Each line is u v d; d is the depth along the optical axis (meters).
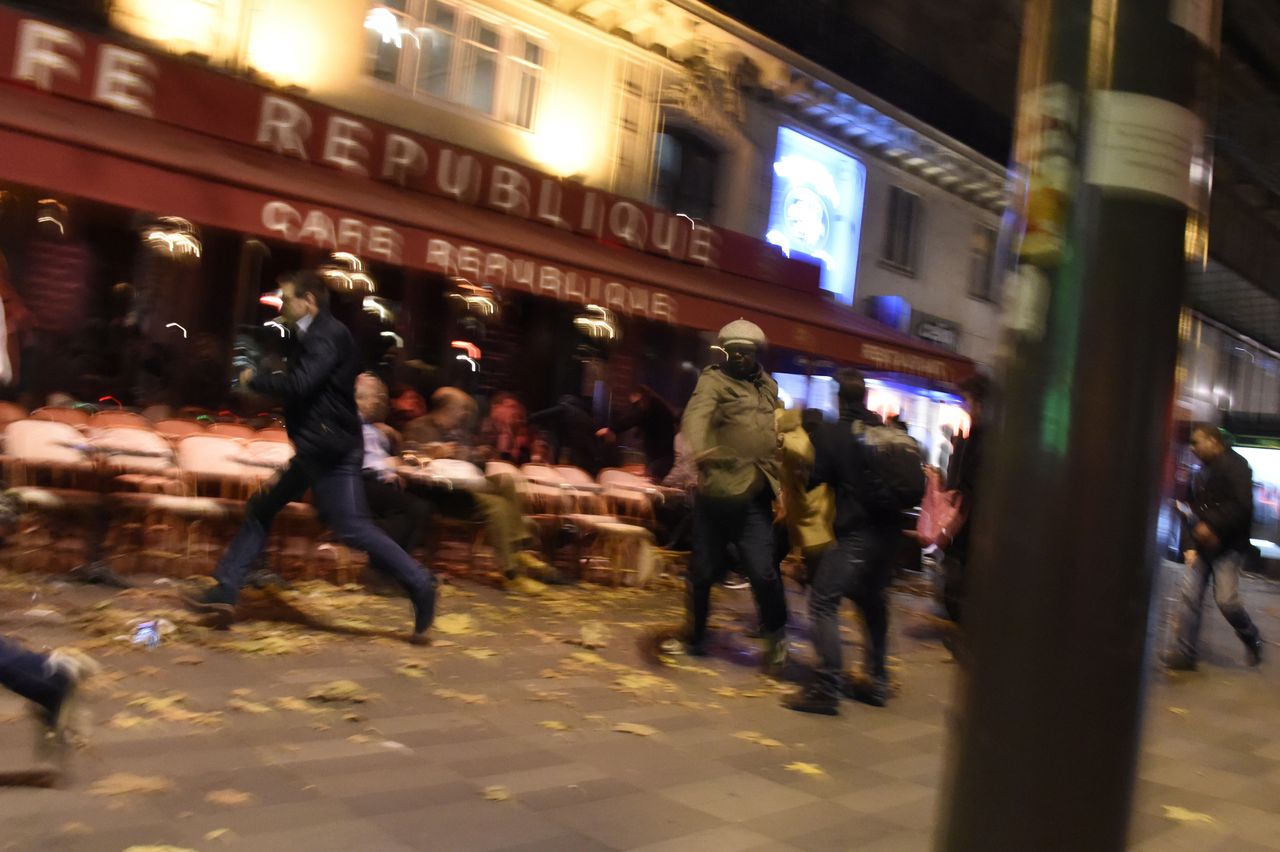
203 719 4.02
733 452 5.74
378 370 11.15
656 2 13.43
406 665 5.21
